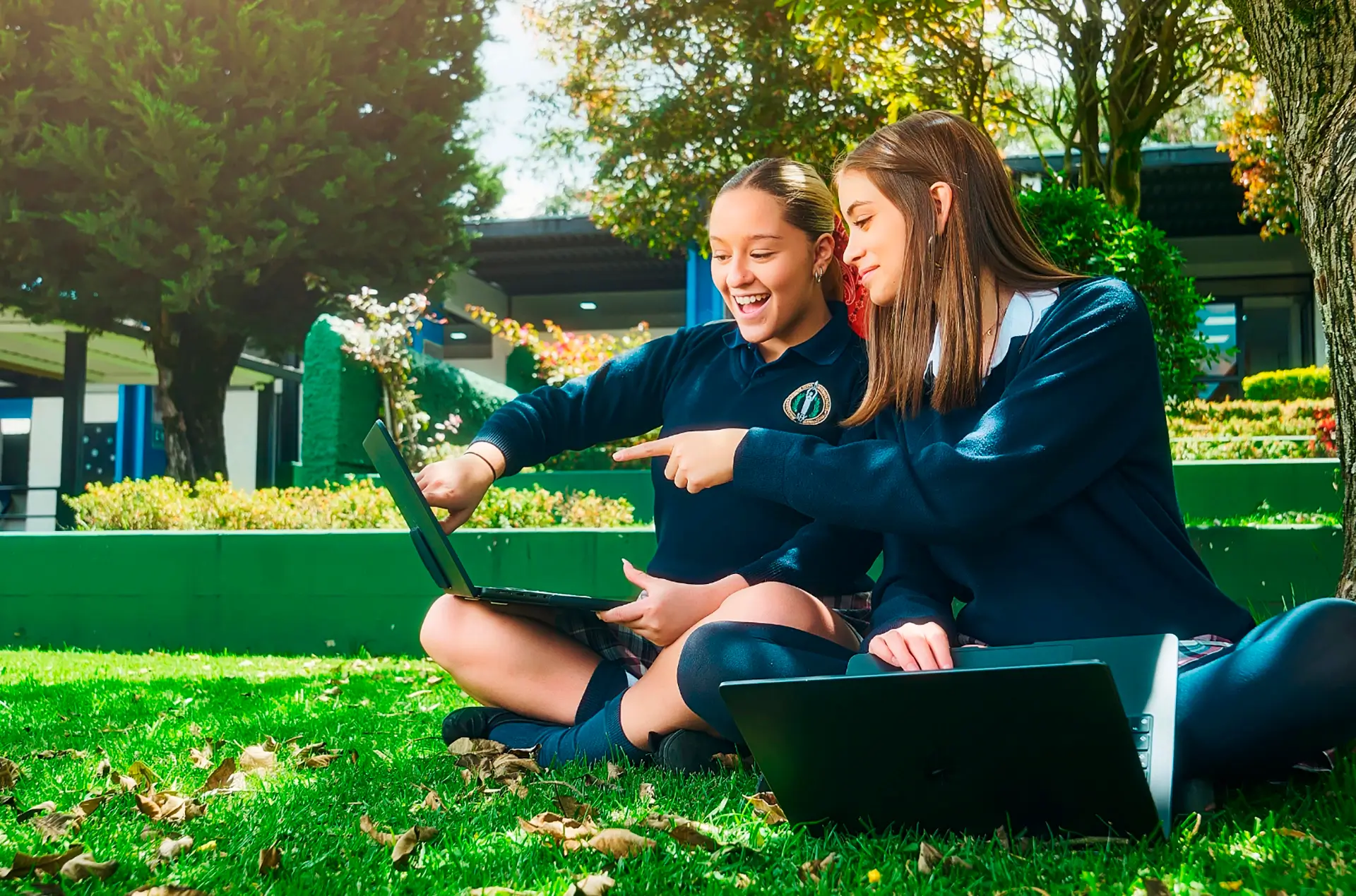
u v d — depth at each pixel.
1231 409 8.83
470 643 2.44
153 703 3.75
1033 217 5.93
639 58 10.11
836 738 1.60
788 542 2.31
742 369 2.51
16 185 12.27
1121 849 1.53
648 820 1.78
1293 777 1.82
